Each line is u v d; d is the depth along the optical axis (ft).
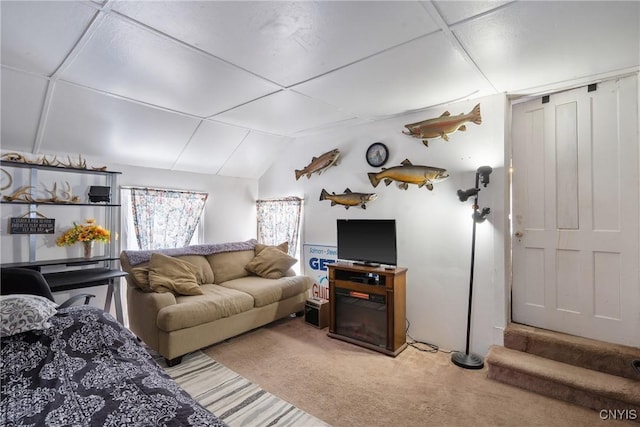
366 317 10.17
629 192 7.45
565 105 8.38
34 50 6.30
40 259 9.86
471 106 9.29
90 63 6.84
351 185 12.11
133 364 5.13
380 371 8.41
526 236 8.93
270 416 6.59
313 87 8.24
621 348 7.30
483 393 7.36
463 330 9.42
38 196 9.86
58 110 8.67
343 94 8.73
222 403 7.04
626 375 7.03
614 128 7.66
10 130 8.76
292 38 5.91
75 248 10.50
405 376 8.14
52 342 5.47
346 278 10.64
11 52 6.37
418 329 10.28
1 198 9.07
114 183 11.07
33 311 5.72
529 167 8.92
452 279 9.64
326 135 12.86
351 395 7.32
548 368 7.44
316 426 6.29
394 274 9.37
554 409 6.75
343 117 10.86
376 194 11.32
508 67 7.12
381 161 11.16
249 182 15.96
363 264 10.91
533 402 7.00
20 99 7.98
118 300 10.27
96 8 5.01
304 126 11.99
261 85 8.07
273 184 15.31
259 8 5.01
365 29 5.62
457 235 9.58
